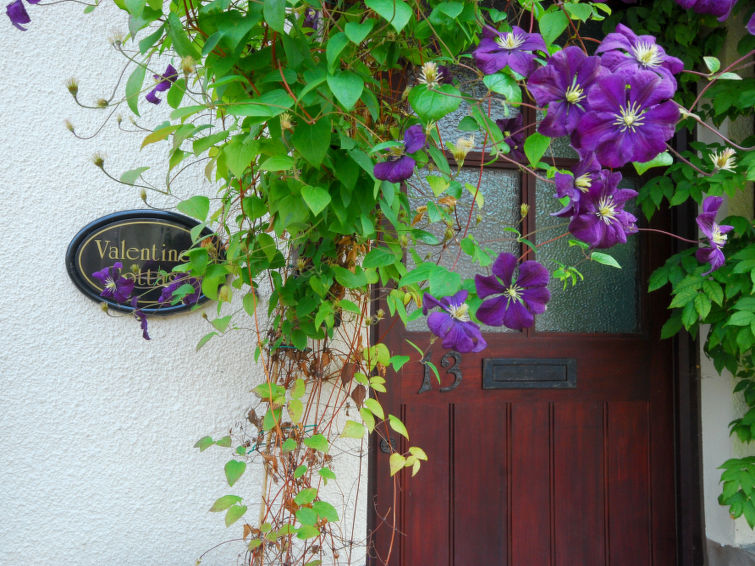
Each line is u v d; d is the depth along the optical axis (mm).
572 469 1885
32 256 1456
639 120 833
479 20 1015
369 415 1259
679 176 1782
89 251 1455
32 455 1436
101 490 1465
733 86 1728
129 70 1509
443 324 997
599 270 1978
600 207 924
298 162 1082
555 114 836
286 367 1428
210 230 1511
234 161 968
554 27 969
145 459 1485
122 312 1478
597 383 1925
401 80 1423
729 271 1633
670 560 1923
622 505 1908
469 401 1827
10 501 1423
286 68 977
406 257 1797
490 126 1047
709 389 1921
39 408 1443
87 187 1487
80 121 1484
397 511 1744
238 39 923
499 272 986
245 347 1535
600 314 1969
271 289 1525
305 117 981
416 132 956
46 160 1467
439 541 1768
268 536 1186
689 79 1865
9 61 1451
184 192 1526
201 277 1308
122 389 1483
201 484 1506
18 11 1159
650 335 1976
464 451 1810
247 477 1516
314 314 1275
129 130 1507
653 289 1782
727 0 939
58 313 1463
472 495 1805
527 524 1837
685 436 1938
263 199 1175
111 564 1460
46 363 1451
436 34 1033
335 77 919
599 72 835
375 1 877
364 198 1089
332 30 1071
